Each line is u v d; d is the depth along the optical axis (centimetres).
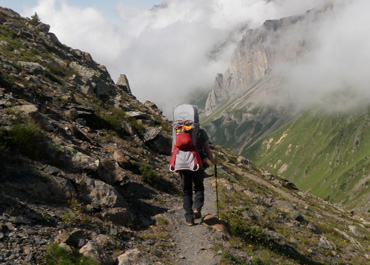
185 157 719
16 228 588
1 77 1566
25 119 1016
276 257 879
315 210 2902
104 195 860
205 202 1307
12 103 1120
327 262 1205
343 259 1345
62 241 598
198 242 793
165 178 1469
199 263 696
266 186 3319
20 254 526
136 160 1528
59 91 2144
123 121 1952
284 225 1487
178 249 766
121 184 1083
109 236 705
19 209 649
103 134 1719
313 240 1425
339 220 2812
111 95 3266
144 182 1291
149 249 716
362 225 3098
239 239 881
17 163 782
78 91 2580
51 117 1481
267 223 1324
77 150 1026
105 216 798
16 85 1585
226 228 907
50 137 1014
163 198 1204
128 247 700
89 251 591
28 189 724
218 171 2214
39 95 1708
